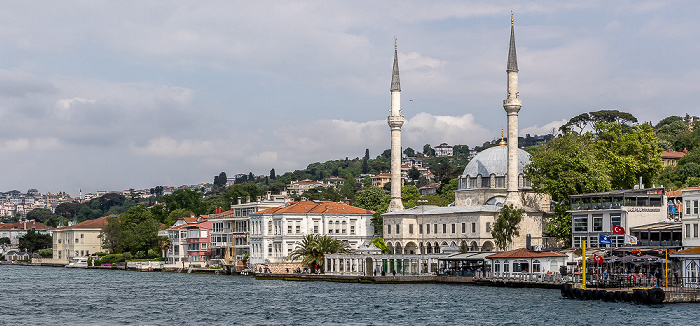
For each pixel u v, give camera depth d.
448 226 178.88
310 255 173.75
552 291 123.25
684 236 126.38
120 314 106.12
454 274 149.88
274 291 137.62
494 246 171.50
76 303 122.56
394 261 157.75
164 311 108.81
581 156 157.50
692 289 104.06
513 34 172.25
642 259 112.25
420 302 111.81
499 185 183.75
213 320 98.25
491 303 107.56
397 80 199.38
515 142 169.50
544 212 172.88
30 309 114.06
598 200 144.88
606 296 106.50
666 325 85.19
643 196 140.50
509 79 169.88
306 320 96.38
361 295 125.00
